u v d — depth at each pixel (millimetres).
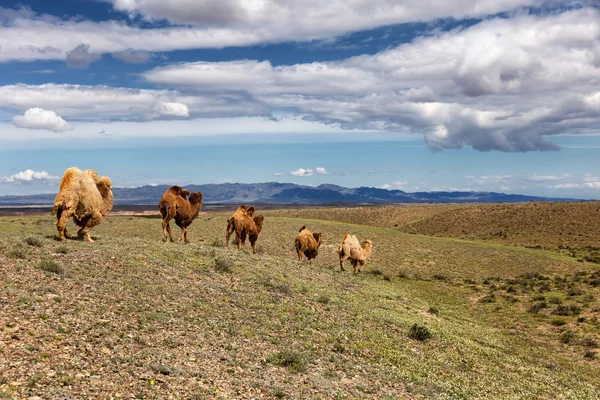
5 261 12086
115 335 9000
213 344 10086
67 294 10648
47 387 6285
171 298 12609
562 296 33094
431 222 124500
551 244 86938
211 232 63719
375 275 40625
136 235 57750
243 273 18109
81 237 17250
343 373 10594
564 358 18391
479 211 122938
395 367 11984
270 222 79125
